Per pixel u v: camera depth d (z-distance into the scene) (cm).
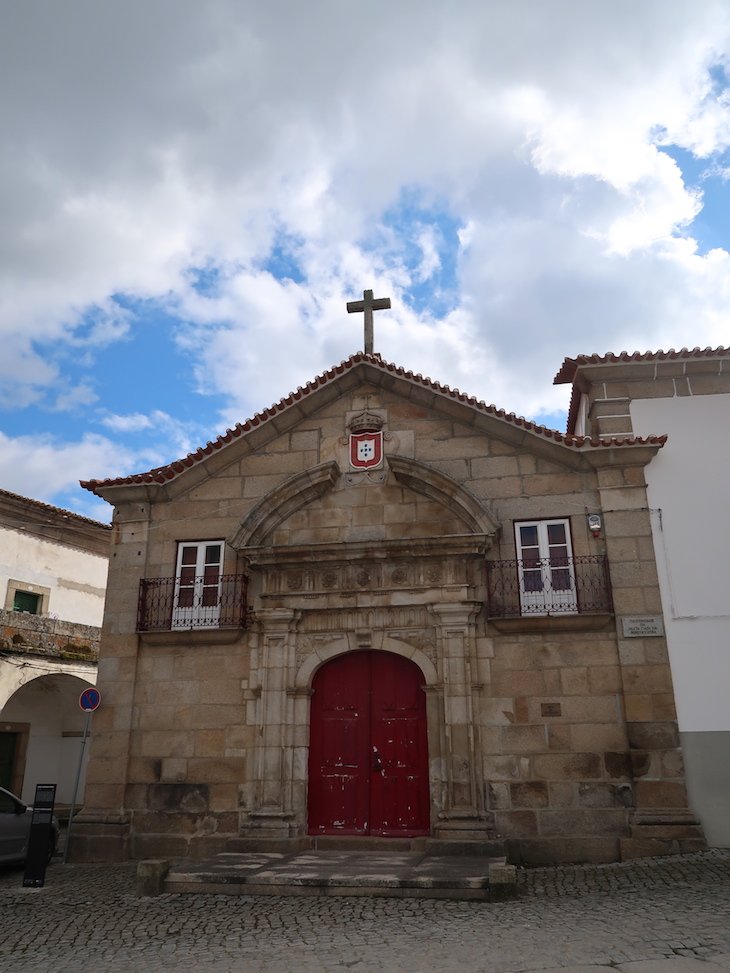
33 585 2248
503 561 1297
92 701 1316
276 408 1445
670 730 1173
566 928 739
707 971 586
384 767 1265
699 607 1232
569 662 1233
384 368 1434
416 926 776
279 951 700
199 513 1430
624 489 1309
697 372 1402
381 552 1311
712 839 1127
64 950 731
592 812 1162
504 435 1369
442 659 1261
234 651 1336
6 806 1220
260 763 1262
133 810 1279
